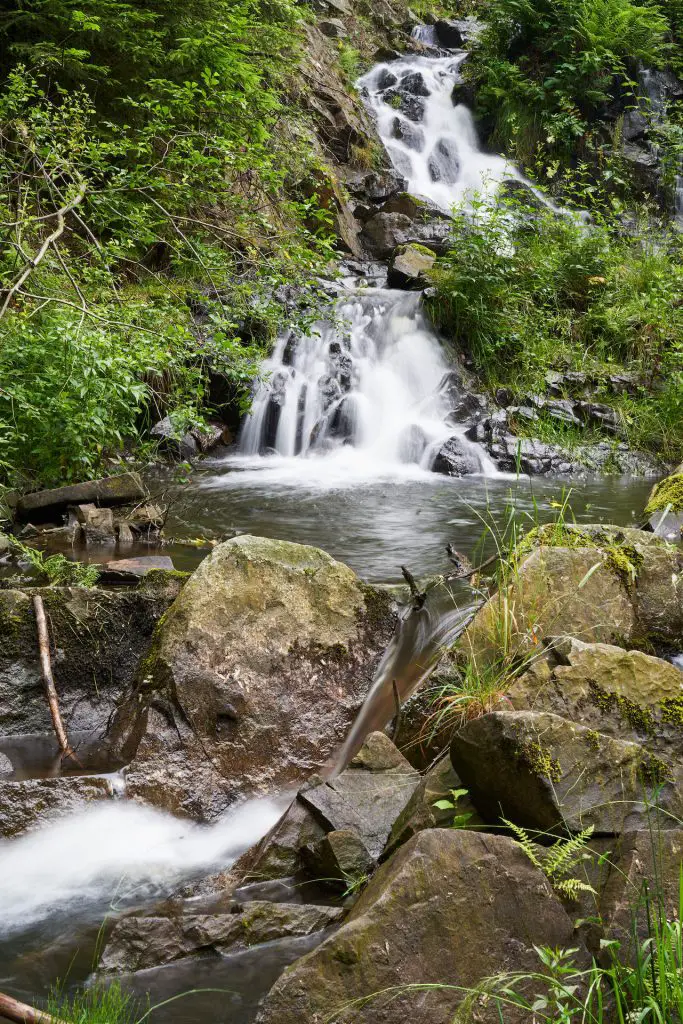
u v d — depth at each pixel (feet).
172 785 12.52
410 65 68.74
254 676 13.70
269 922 9.54
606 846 9.25
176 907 10.05
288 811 11.14
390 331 40.52
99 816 11.92
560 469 34.73
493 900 8.33
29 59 40.93
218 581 14.21
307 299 33.32
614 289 43.65
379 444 36.70
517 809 9.73
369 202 54.08
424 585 17.49
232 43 40.40
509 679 12.62
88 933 9.68
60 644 15.05
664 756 10.50
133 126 41.14
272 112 46.19
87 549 21.49
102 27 38.96
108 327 27.63
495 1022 7.86
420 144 62.08
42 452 24.93
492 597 14.24
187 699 13.19
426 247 46.47
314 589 14.74
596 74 63.41
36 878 10.73
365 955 7.94
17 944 9.47
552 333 42.24
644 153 61.57
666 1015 7.41
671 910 8.41
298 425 37.09
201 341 34.47
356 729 13.84
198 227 37.09
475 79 66.44
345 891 10.09
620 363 41.42
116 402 26.73
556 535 15.37
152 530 23.17
